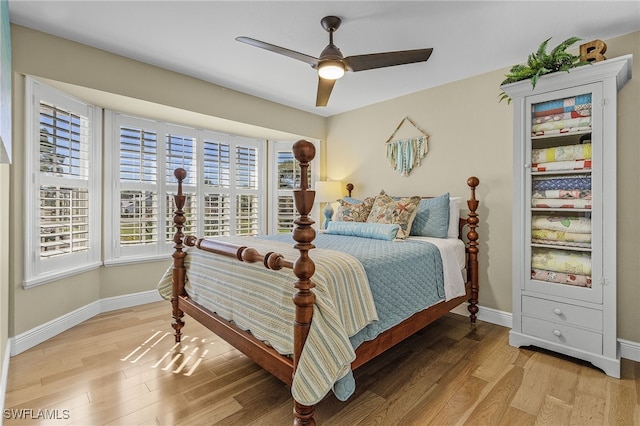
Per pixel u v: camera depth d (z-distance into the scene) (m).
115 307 3.20
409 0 2.00
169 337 2.58
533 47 2.57
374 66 2.20
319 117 4.51
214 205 4.03
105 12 2.15
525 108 2.41
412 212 2.91
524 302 2.45
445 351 2.42
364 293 1.66
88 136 2.97
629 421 1.63
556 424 1.61
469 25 2.27
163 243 3.56
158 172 3.53
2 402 1.66
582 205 2.19
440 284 2.43
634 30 2.31
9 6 2.07
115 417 1.63
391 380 2.01
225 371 2.08
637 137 2.31
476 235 2.98
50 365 2.13
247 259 1.71
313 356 1.35
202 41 2.53
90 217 3.01
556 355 2.34
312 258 1.71
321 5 2.06
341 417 1.66
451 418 1.66
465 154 3.19
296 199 1.39
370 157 4.04
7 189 2.20
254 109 3.75
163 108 3.11
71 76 2.52
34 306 2.44
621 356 2.35
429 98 3.46
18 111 2.33
